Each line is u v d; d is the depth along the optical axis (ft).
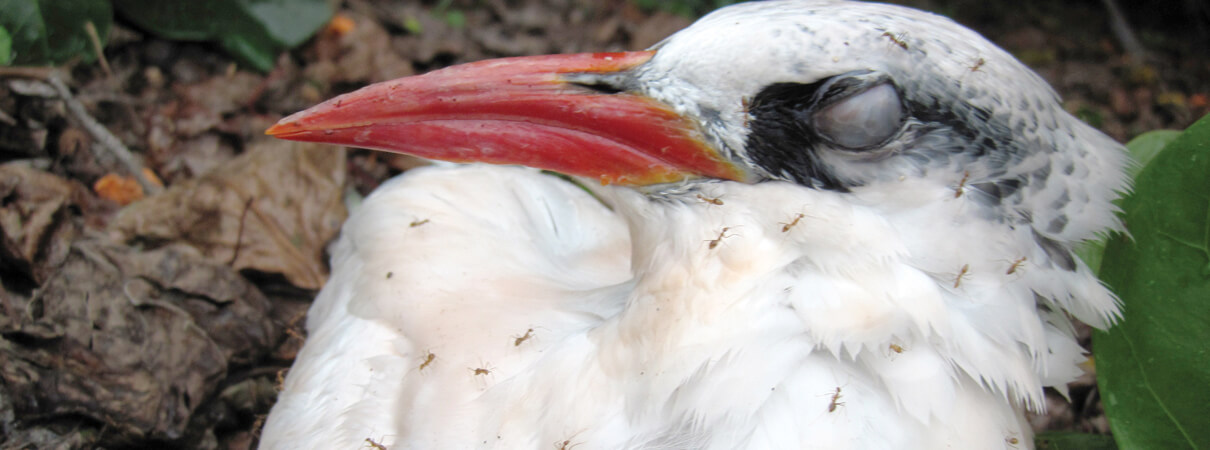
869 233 1.58
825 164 1.58
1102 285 1.65
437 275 1.73
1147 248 1.70
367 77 2.48
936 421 1.60
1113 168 1.63
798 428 1.59
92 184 2.05
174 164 2.14
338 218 2.08
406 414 1.65
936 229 1.59
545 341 1.66
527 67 1.62
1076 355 1.66
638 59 1.62
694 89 1.59
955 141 1.57
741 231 1.59
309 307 2.00
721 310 1.59
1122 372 1.71
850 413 1.60
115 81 2.16
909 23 1.58
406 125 1.62
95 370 1.85
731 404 1.58
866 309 1.58
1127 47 3.20
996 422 1.62
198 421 1.89
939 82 1.56
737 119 1.59
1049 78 3.01
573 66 1.62
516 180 1.88
